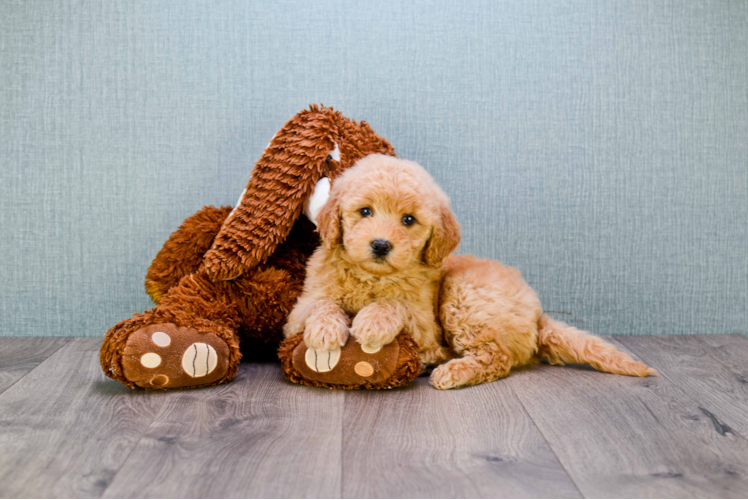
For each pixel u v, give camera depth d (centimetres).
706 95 196
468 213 195
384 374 134
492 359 144
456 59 192
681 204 198
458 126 193
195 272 159
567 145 195
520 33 192
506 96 193
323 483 95
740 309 201
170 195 191
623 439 113
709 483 97
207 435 112
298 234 165
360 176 137
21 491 92
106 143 189
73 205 190
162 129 190
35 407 126
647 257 198
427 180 142
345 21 190
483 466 102
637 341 191
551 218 196
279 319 154
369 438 112
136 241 192
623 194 196
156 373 131
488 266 156
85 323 194
